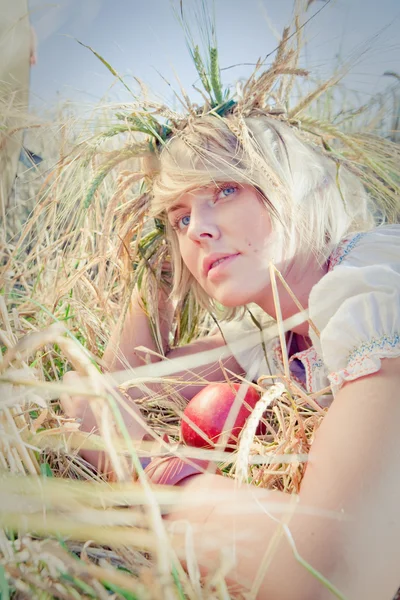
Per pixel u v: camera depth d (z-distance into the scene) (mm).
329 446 880
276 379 1427
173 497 933
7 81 1599
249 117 1369
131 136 1569
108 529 855
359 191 1516
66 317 1552
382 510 807
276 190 1227
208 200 1259
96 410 837
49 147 1815
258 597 790
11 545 797
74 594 751
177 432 1405
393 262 1141
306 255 1273
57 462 1128
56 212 1737
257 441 1255
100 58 1455
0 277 1353
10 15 1610
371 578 777
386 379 926
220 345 1669
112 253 1634
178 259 1554
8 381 816
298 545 791
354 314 1002
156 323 1608
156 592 720
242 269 1233
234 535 804
